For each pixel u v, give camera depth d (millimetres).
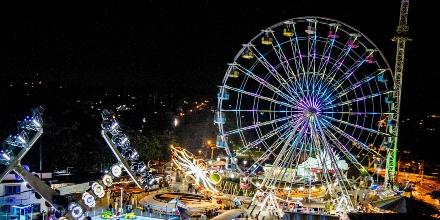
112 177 39906
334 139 54375
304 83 53312
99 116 101375
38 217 50719
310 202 60875
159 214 59156
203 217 54406
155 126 121625
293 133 52938
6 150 32719
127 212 58031
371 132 56094
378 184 68750
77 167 75812
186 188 73812
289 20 54250
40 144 67500
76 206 33656
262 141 55312
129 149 45625
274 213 52500
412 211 42750
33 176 33344
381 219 34219
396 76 74312
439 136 140500
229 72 55656
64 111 101188
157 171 85875
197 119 135125
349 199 52125
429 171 117500
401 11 74438
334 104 53750
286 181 66250
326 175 53750
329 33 54406
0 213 49906
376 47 55719
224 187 70562
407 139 138750
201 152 115625
